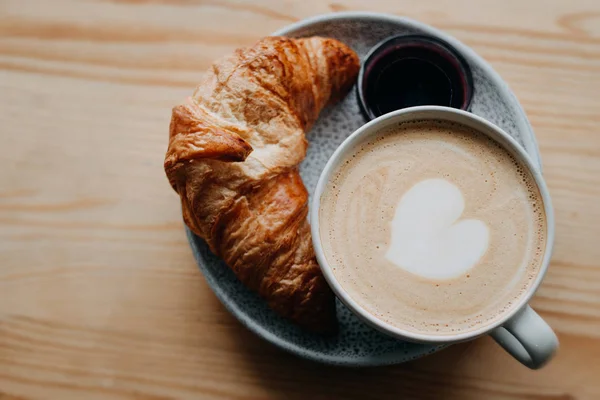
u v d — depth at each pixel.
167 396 0.43
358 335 0.40
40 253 0.45
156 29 0.46
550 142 0.44
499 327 0.36
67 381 0.43
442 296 0.36
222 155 0.37
